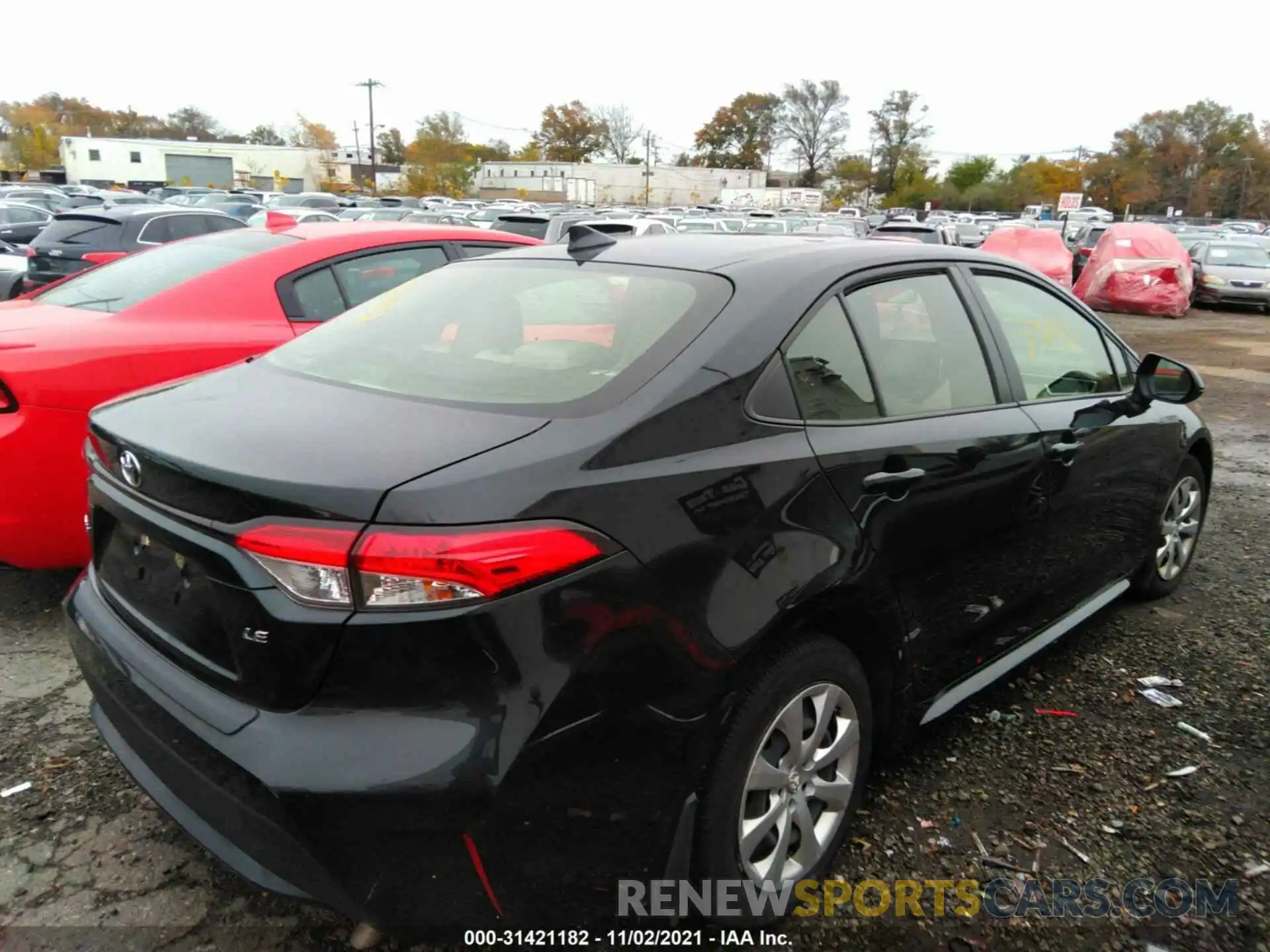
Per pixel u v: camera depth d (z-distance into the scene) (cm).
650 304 246
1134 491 380
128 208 1262
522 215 1792
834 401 248
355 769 175
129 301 456
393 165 9894
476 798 176
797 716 231
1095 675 368
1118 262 1828
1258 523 561
